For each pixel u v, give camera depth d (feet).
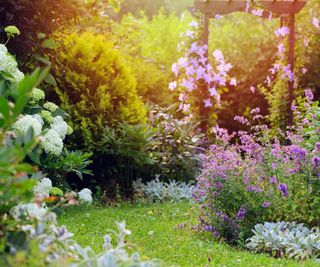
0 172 8.46
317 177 18.35
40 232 10.08
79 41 27.14
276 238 17.30
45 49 25.81
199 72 31.73
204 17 31.99
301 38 33.86
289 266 14.92
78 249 11.11
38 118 19.93
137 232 18.83
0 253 9.58
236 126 38.88
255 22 39.78
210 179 19.74
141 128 26.76
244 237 18.92
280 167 19.30
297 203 18.65
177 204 24.77
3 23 24.08
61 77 26.58
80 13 26.40
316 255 16.65
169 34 45.03
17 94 8.95
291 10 32.04
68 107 26.13
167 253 16.08
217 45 40.81
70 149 26.30
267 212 19.01
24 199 10.17
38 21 24.98
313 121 21.39
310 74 35.19
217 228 19.19
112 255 10.61
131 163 27.43
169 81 39.86
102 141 26.23
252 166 19.70
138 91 34.99
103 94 26.73
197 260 15.53
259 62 38.68
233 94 38.70
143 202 25.63
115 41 35.19
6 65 17.76
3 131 8.89
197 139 29.55
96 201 25.25
